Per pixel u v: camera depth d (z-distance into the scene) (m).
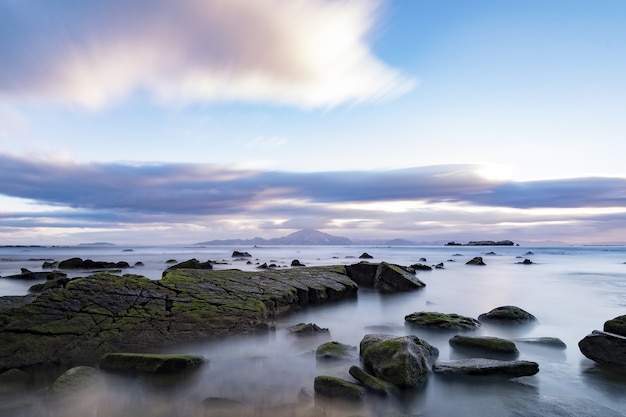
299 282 22.75
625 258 89.62
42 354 10.84
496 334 15.39
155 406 8.51
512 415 8.11
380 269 30.45
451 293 27.56
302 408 8.32
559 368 11.02
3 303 15.36
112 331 12.33
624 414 8.12
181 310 14.34
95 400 8.82
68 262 47.44
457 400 8.93
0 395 8.89
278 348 12.97
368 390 9.03
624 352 10.96
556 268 54.47
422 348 10.96
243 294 17.41
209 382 9.95
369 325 16.95
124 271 44.81
